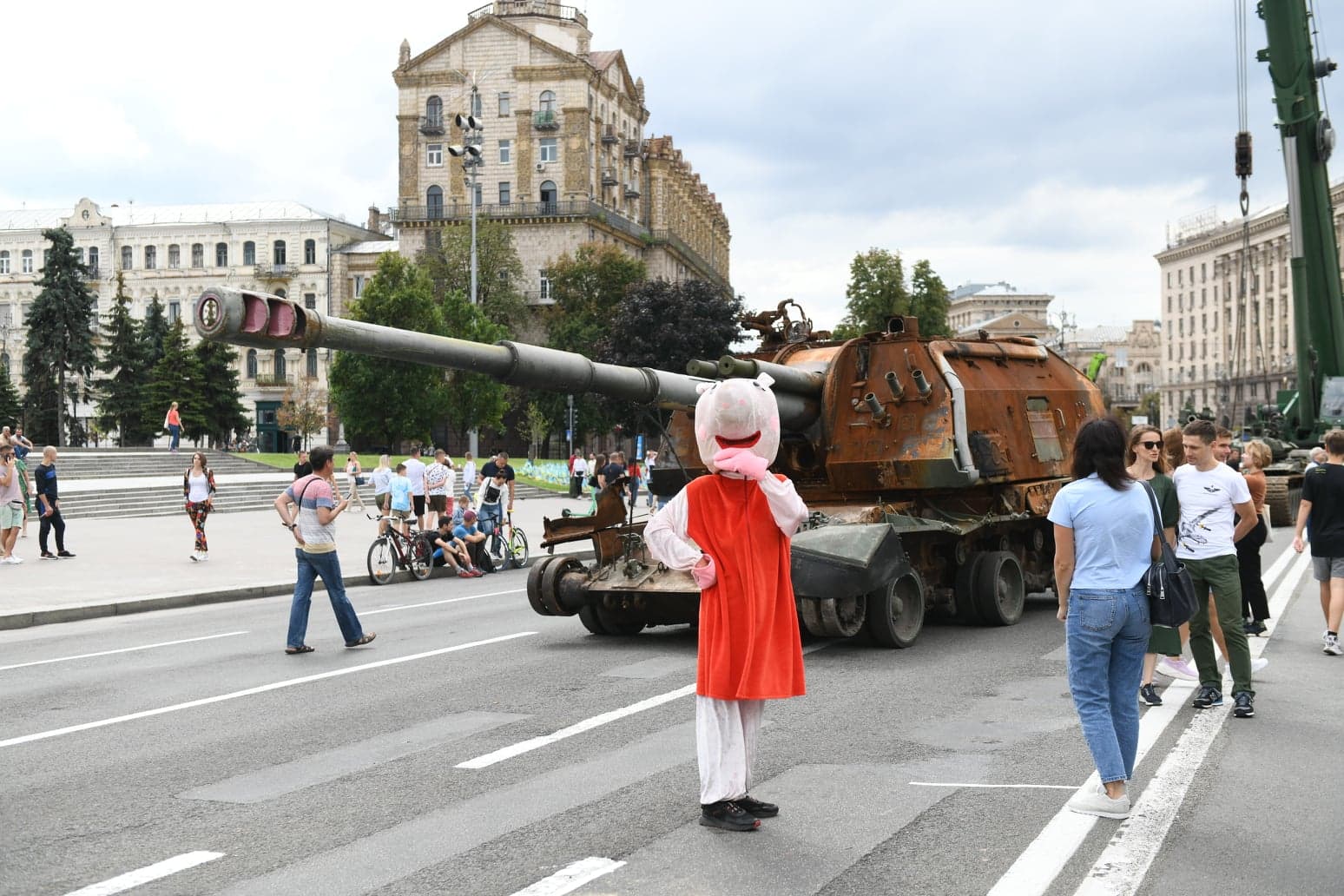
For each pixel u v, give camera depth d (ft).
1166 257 442.91
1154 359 573.33
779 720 26.58
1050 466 47.98
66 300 257.34
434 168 279.08
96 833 18.58
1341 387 92.22
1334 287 91.25
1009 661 34.83
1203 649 27.73
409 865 16.89
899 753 23.41
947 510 43.93
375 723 26.78
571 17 288.30
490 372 30.71
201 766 22.98
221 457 158.10
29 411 258.78
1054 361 53.21
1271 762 22.57
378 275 214.28
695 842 17.81
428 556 68.08
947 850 17.35
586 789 20.89
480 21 273.75
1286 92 88.07
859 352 42.96
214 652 38.68
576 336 246.27
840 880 16.11
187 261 328.08
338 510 38.29
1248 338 385.29
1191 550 27.22
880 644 37.29
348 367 203.31
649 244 308.40
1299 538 36.17
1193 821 18.83
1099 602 18.75
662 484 47.67
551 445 256.52
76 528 94.02
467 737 25.21
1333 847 17.60
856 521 39.11
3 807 20.20
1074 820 18.71
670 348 210.18
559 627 44.01
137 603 52.70
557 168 273.54
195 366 266.77
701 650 18.72
